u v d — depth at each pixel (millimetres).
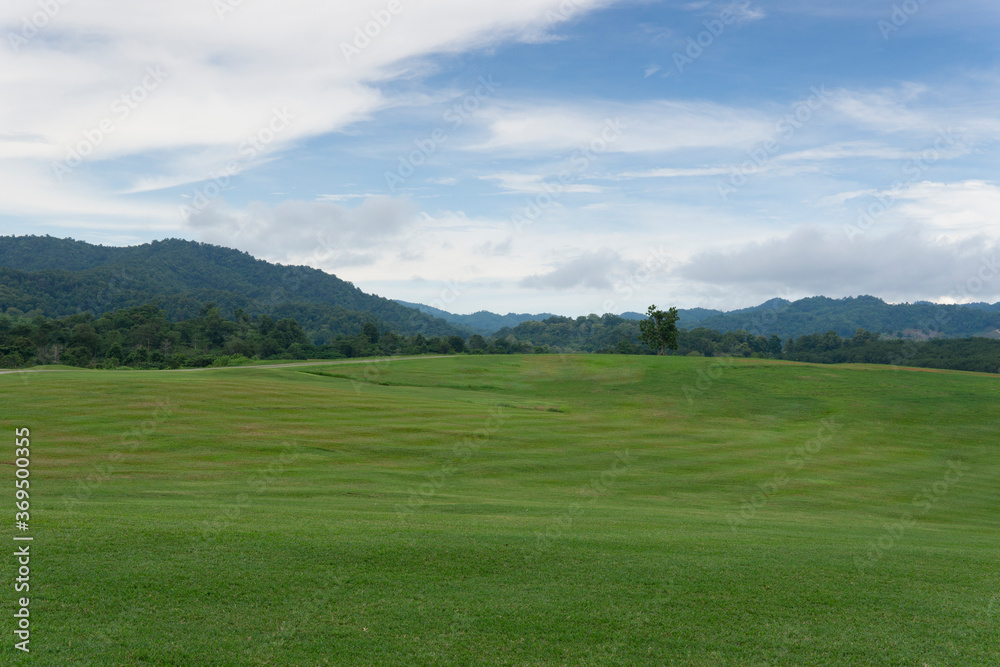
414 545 17594
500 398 72125
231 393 52125
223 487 26062
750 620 14531
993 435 57688
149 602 13422
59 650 11469
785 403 74062
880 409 69688
